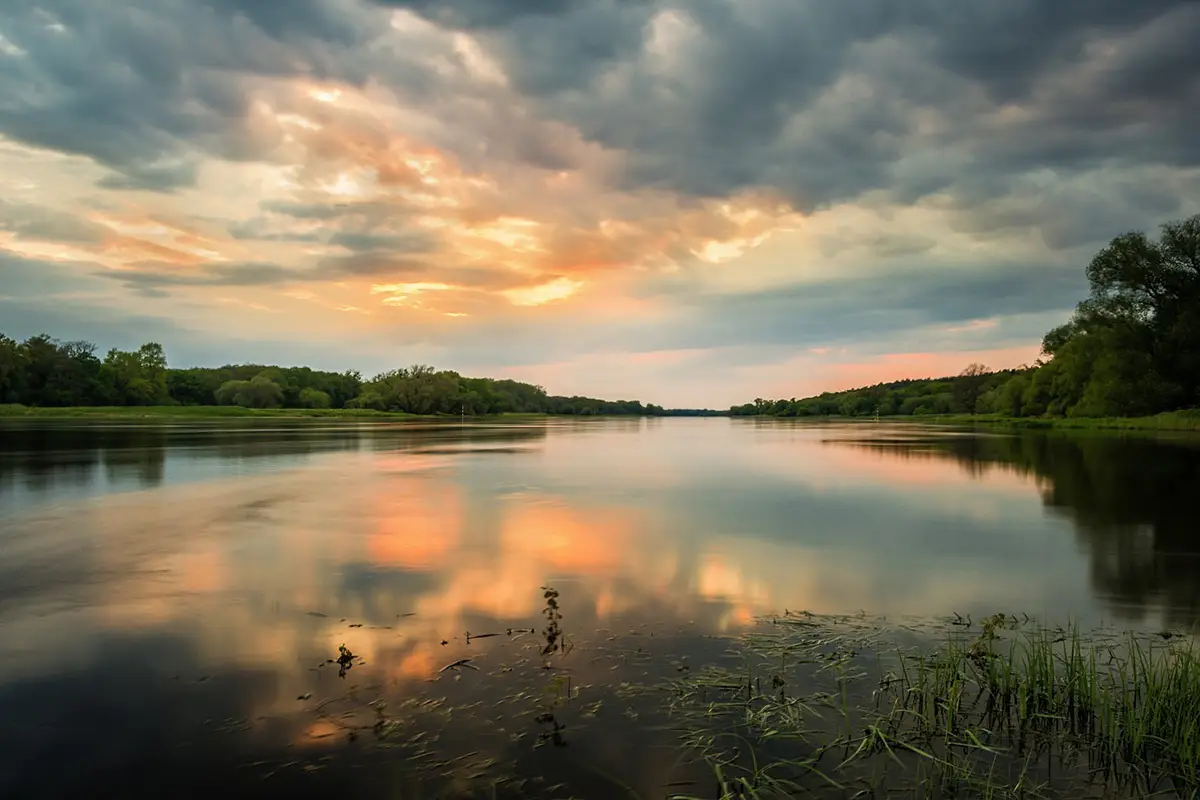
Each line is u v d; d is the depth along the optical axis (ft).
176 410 415.03
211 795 17.80
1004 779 18.74
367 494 74.18
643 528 54.60
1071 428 244.22
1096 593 36.55
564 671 25.55
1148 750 19.89
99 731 21.15
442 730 21.13
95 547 46.88
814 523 57.00
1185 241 185.78
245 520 57.47
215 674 25.40
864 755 19.80
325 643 28.58
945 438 200.95
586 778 18.57
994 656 24.77
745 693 23.70
